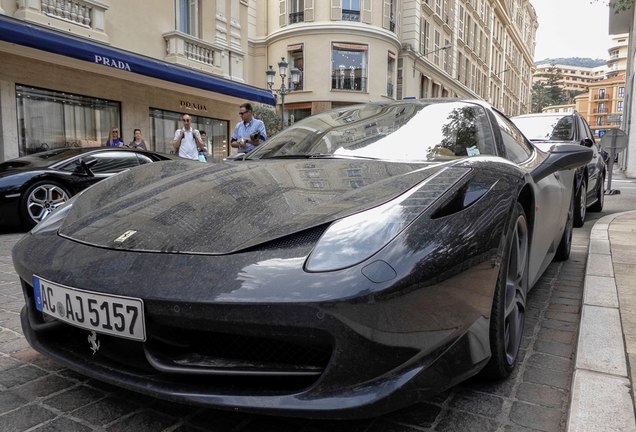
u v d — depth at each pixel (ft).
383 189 5.75
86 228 6.17
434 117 8.85
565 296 10.43
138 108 38.73
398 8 92.79
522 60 230.27
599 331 7.75
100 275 5.14
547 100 352.69
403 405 4.63
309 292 4.41
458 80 125.08
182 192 6.66
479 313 5.39
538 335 8.25
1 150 29.81
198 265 4.91
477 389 6.38
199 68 42.14
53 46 28.63
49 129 32.65
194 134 29.76
